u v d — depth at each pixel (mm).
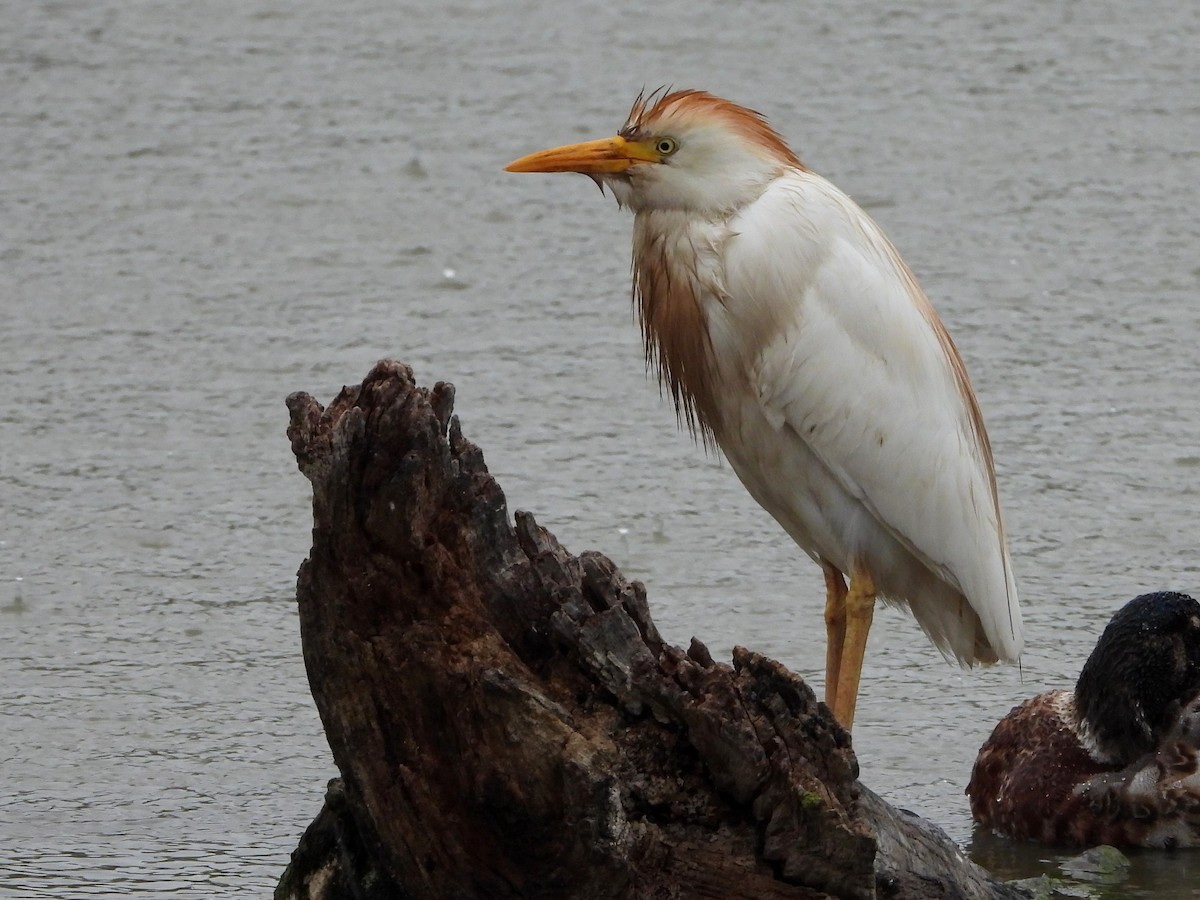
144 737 11891
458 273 20609
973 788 11289
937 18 28531
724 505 15539
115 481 16000
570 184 23203
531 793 7598
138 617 13695
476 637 7691
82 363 18438
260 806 10969
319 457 7508
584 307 19750
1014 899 8875
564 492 15711
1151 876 10398
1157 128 24500
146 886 9828
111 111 25344
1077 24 28219
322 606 7719
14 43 27828
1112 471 16125
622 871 7625
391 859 7953
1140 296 19953
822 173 23047
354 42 27906
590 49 27297
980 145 23969
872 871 7699
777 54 27062
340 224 21875
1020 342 18875
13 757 11594
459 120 24812
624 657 7625
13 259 20984
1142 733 10828
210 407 17453
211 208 22344
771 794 7637
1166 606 10906
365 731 7809
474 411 17266
